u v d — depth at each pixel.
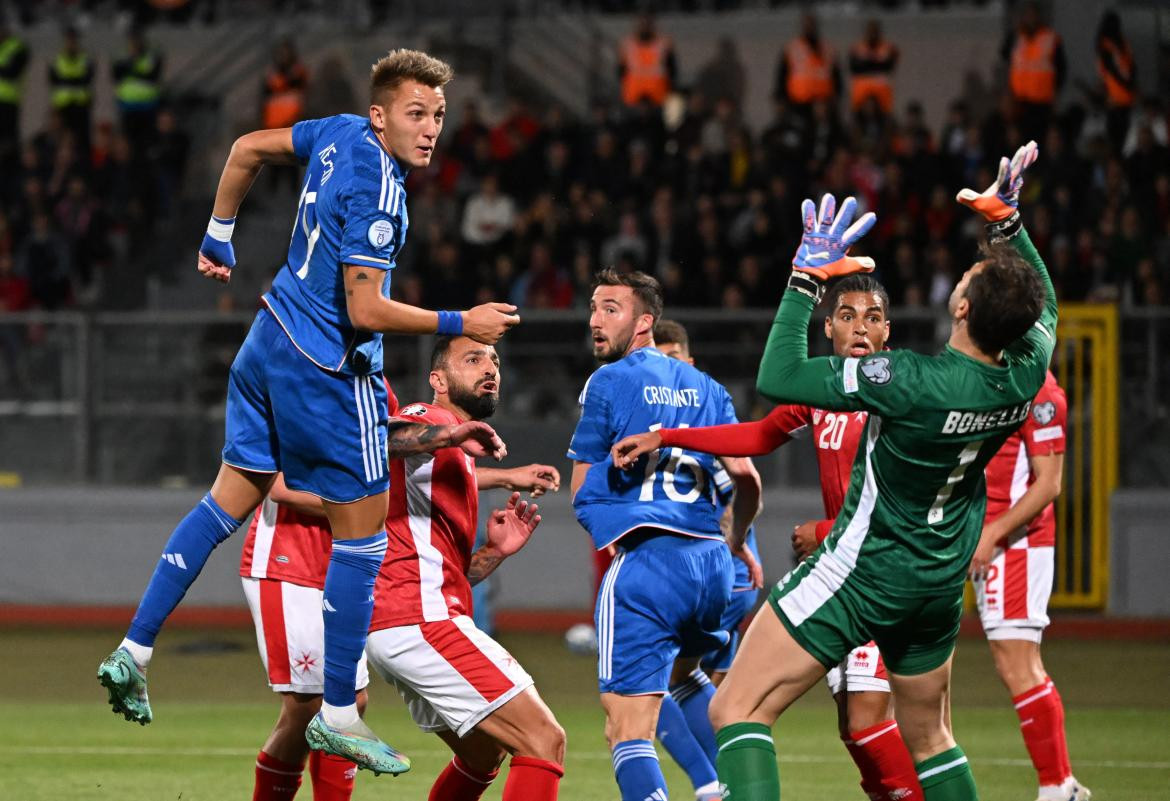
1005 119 62.91
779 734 32.50
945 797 17.58
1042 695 23.97
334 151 17.00
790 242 60.00
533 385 56.31
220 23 81.75
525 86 79.19
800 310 17.14
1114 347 54.09
